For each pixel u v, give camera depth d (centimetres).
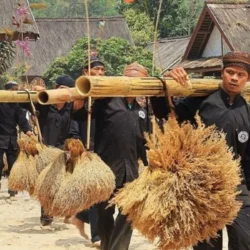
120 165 787
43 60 5541
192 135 573
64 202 710
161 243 555
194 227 555
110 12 6153
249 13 3052
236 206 577
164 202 549
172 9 5847
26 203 1520
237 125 636
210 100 645
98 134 802
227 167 570
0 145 1527
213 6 3097
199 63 3300
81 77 580
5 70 2916
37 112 1119
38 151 1051
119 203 571
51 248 1020
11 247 1028
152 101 657
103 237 798
